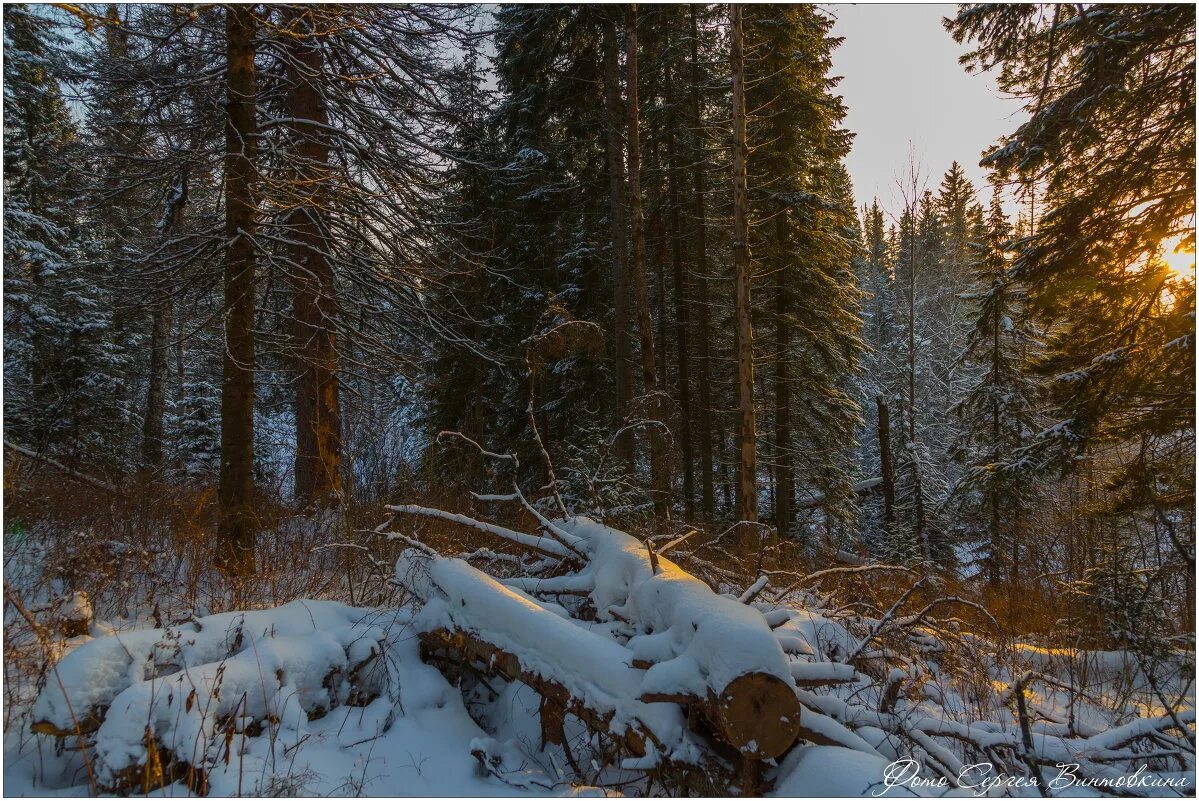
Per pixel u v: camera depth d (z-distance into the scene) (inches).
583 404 592.7
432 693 151.0
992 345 582.2
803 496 776.3
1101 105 255.9
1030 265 309.9
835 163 649.0
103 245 484.4
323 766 119.0
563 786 124.6
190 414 658.2
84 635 145.1
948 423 1059.3
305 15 253.9
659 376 718.5
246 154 243.4
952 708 162.6
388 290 371.6
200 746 109.7
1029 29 269.0
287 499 362.6
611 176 518.6
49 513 253.8
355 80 311.6
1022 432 554.9
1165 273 271.7
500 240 542.0
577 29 514.3
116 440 519.8
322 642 144.6
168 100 307.1
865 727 125.1
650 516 378.0
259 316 376.5
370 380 389.1
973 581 518.6
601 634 151.3
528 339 358.0
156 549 222.1
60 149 332.2
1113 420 282.7
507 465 523.2
